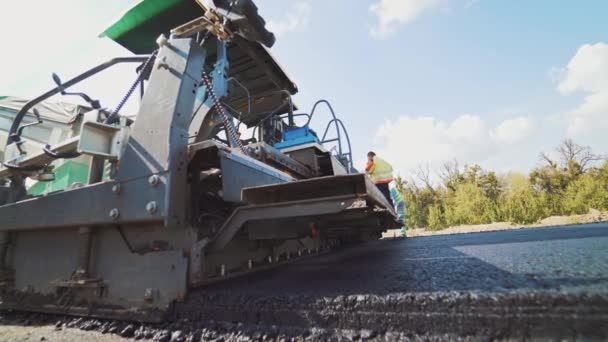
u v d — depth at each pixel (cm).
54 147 218
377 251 338
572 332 86
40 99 251
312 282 162
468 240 395
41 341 142
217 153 183
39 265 204
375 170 720
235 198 188
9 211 218
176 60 184
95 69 241
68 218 187
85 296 180
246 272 207
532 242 285
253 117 570
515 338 91
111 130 190
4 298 210
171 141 163
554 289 100
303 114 525
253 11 232
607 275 116
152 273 162
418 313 107
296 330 119
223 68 302
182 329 138
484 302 100
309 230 192
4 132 352
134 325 152
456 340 96
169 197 156
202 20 218
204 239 168
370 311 114
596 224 532
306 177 416
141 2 370
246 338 121
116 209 168
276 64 489
